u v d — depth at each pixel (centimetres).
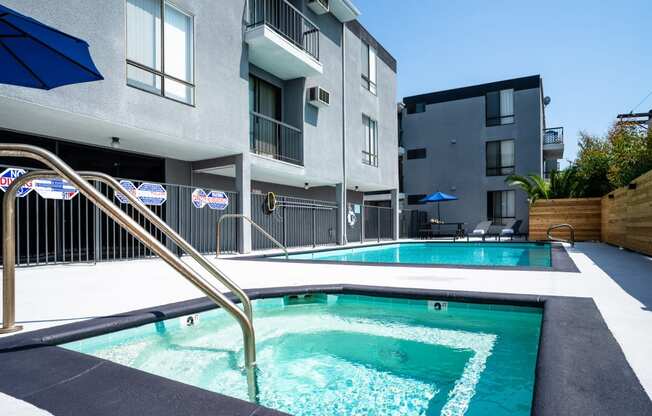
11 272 249
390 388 239
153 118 750
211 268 239
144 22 764
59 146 793
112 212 201
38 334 238
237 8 963
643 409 135
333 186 1628
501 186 2136
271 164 1055
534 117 2081
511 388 237
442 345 316
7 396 149
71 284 464
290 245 1357
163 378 166
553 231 1316
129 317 288
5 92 540
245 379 243
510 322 355
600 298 343
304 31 1200
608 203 1078
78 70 397
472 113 2227
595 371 170
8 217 249
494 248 1341
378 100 1666
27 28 339
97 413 135
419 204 2334
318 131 1273
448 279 480
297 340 330
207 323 347
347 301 429
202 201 873
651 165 820
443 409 209
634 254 779
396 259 1035
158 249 204
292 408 213
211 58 884
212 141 873
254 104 1159
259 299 401
